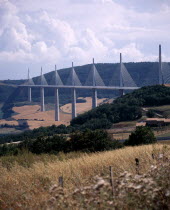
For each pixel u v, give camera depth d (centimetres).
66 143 4816
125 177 1063
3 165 3070
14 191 1759
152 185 1036
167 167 1227
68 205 1065
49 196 1414
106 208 963
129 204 1020
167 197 1052
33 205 1378
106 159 2506
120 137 10781
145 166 1852
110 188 1011
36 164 2677
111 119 15838
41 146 4769
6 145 5859
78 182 1703
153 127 13238
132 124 14825
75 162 2506
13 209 1450
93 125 14525
